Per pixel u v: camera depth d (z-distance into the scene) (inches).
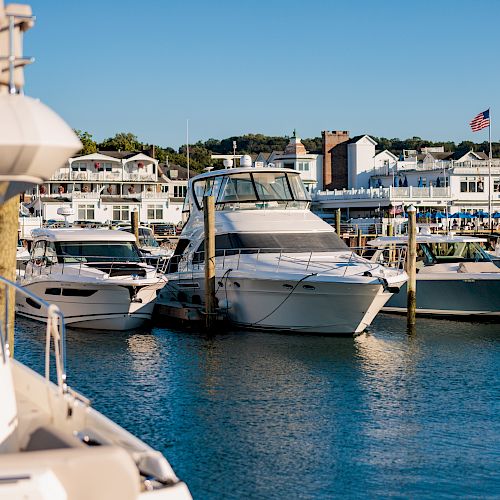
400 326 952.3
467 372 708.0
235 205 951.0
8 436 246.4
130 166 3297.2
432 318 1017.5
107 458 197.9
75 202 2945.4
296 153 3316.9
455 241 1051.9
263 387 640.4
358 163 3314.5
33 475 191.6
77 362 724.0
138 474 207.5
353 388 642.2
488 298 985.5
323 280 814.5
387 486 430.9
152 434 512.4
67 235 916.0
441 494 420.5
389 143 6146.7
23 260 1139.9
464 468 458.9
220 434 515.2
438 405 593.0
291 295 844.6
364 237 1878.7
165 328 908.0
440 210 2819.9
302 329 861.8
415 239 942.4
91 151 3390.7
